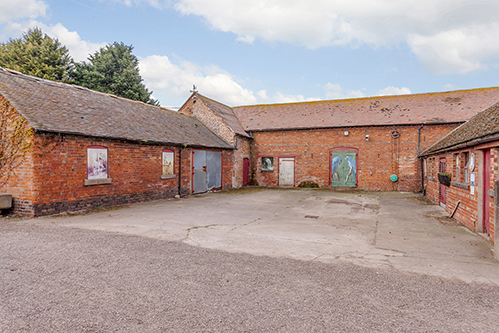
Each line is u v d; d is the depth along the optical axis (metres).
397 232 7.86
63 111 10.38
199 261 5.11
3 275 4.27
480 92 19.66
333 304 3.62
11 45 30.36
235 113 25.78
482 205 7.49
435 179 13.31
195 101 22.12
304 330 3.04
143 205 11.73
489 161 7.18
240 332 2.99
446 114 18.56
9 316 3.18
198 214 10.04
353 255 5.70
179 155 15.04
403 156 19.09
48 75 29.14
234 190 19.38
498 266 5.10
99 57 33.91
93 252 5.40
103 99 13.83
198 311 3.39
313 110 23.28
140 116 14.68
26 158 8.54
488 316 3.40
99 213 9.62
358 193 17.89
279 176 22.27
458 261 5.37
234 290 3.97
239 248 6.00
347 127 20.31
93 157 10.38
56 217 8.71
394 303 3.68
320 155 21.14
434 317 3.36
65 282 4.09
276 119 23.34
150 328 3.03
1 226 7.34
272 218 9.84
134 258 5.15
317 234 7.55
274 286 4.13
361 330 3.06
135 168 12.24
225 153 19.69
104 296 3.71
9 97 8.91
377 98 22.55
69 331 2.94
